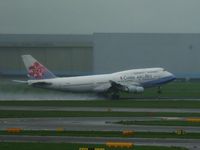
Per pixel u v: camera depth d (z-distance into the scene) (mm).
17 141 131625
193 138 136625
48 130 151875
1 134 143750
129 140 133625
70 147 121000
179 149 118625
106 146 122688
